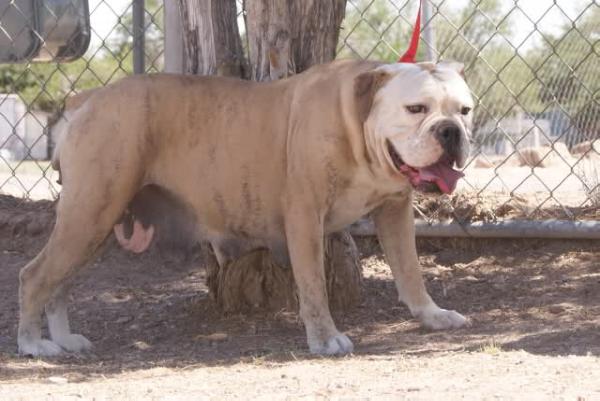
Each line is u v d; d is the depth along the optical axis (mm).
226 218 5125
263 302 5559
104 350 5109
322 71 4938
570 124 7258
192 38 5715
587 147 8922
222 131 5043
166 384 4031
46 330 5566
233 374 4219
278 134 4969
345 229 5625
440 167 4543
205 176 5070
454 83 4605
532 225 6082
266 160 4992
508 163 10484
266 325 5391
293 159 4848
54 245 4973
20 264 6750
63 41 6758
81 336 5188
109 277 6488
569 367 3938
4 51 6773
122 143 4953
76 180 4949
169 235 5258
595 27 9047
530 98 10625
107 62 17328
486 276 6016
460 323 5156
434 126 4473
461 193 6488
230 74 5648
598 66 8867
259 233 5129
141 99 5012
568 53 9039
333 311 5562
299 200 4824
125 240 5270
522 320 5180
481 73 10641
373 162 4762
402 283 5270
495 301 5598
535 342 4652
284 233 5062
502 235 6156
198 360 4727
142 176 5055
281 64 5484
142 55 6805
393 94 4598
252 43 5559
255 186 5020
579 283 5730
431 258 6363
